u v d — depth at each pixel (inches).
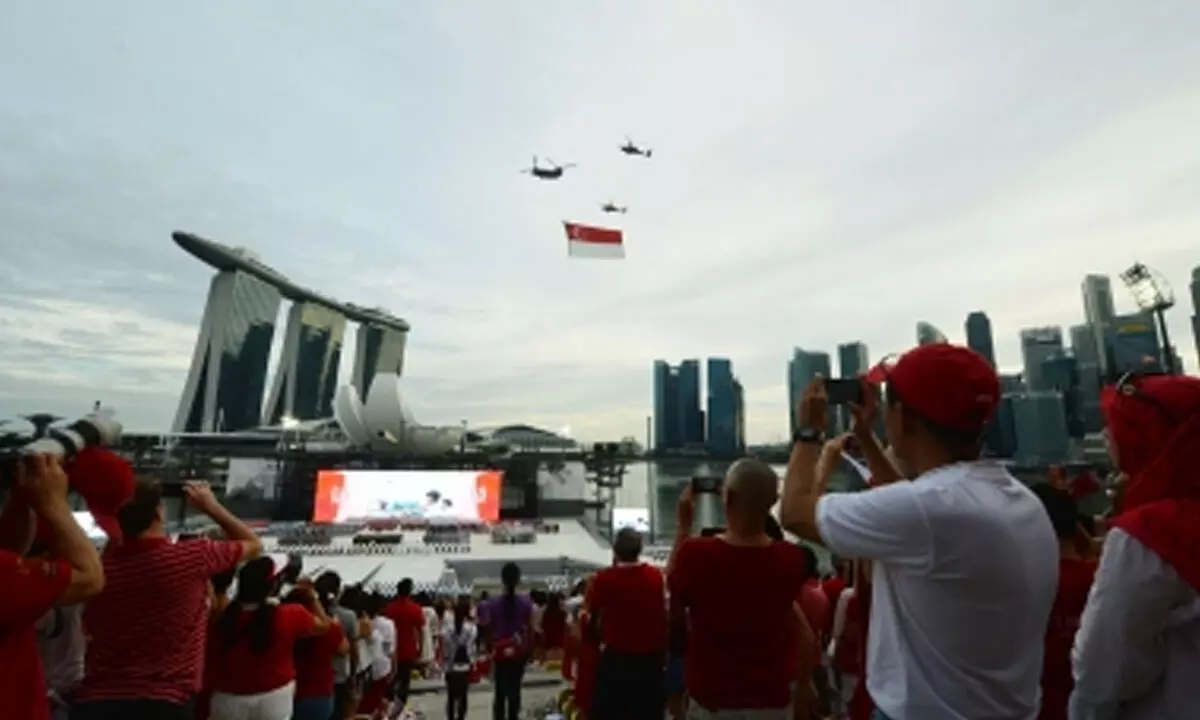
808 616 194.2
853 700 99.6
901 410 77.8
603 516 3309.5
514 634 295.0
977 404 72.0
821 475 83.4
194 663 126.0
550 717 293.6
